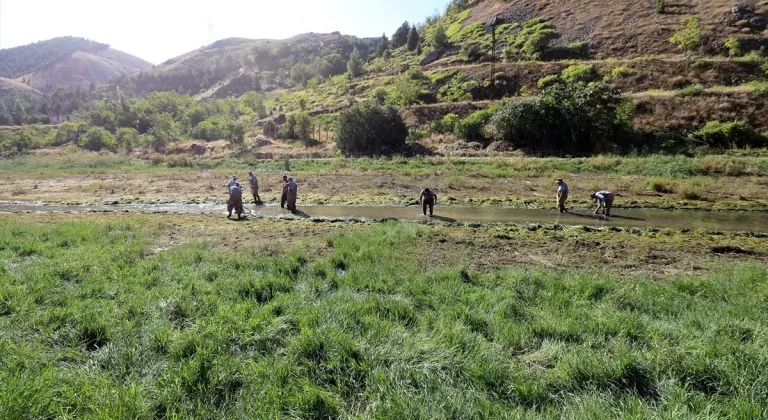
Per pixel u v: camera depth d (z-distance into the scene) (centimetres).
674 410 316
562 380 381
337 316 515
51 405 327
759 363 386
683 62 4169
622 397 351
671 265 885
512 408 349
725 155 2636
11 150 5197
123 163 3494
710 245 1073
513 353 457
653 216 1501
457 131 3881
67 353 433
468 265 853
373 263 832
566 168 2427
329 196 1931
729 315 546
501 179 2233
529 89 4553
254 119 6366
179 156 3550
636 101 3653
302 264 827
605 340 482
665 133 3269
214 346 433
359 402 363
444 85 5150
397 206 1727
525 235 1171
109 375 394
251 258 841
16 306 547
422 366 399
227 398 358
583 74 4369
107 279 687
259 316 514
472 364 401
